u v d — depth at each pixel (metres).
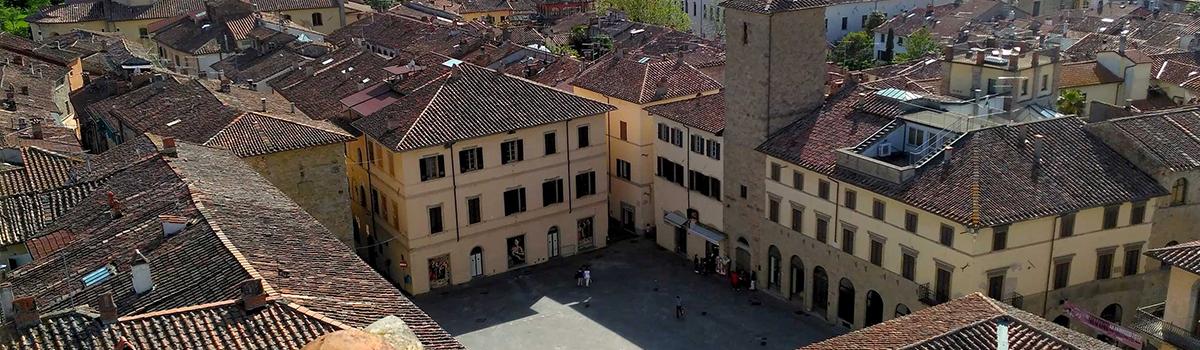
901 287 65.38
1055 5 192.50
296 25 152.88
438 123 77.88
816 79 75.62
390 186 78.88
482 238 81.56
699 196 83.19
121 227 48.72
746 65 74.56
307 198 71.38
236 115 73.31
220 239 42.97
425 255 78.94
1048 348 40.53
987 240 59.66
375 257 85.50
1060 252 62.41
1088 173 63.44
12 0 175.62
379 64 99.88
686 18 192.00
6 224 53.44
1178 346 45.22
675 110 84.25
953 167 63.44
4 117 76.31
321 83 99.44
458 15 177.38
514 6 196.75
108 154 64.38
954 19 170.38
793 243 74.31
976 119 68.44
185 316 35.75
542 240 85.00
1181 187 64.69
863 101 74.69
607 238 88.88
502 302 77.69
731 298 77.44
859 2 198.50
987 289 60.91
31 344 33.59
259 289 36.53
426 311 76.31
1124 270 64.94
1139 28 146.12
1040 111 74.12
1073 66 103.06
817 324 72.25
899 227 64.56
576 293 79.12
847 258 69.56
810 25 73.75
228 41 137.75
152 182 54.47
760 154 75.31
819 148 71.38
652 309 75.75
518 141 80.81
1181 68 108.12
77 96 94.31
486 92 82.31
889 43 173.50
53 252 48.31
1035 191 61.41
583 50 141.25
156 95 84.38
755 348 68.94
